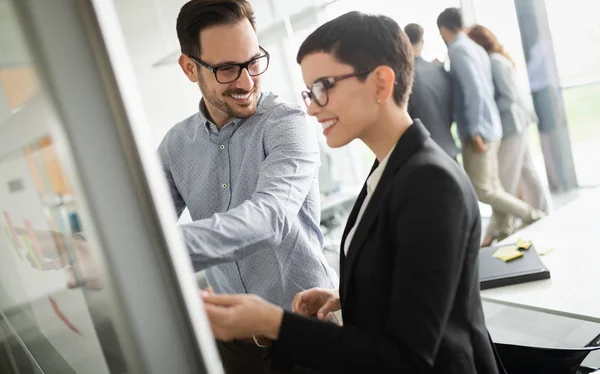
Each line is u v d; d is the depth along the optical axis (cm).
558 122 420
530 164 396
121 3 337
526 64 409
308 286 139
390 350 78
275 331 80
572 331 256
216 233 103
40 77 48
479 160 372
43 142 54
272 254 138
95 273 54
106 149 50
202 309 56
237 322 79
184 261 54
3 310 117
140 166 51
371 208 85
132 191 51
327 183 428
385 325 82
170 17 351
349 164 432
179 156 150
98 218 50
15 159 68
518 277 153
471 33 378
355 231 87
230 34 126
